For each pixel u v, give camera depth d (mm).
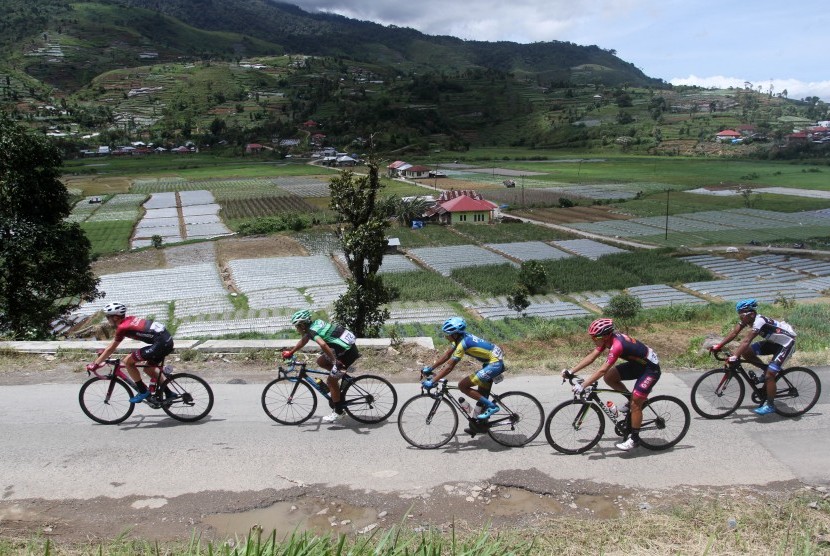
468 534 6488
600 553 5766
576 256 65188
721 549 6090
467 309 46469
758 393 9422
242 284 55375
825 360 11758
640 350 8133
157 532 6648
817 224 80500
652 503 7137
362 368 12000
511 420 8688
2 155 24594
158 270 61094
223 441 8852
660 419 8453
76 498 7312
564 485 7609
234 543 6324
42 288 26531
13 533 6570
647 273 56625
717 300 47969
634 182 127750
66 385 11070
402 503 7223
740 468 7906
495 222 88750
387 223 23672
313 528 6695
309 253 68875
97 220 91062
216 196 115938
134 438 8938
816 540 6184
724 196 106375
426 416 8766
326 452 8523
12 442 8758
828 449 8359
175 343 13102
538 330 29781
